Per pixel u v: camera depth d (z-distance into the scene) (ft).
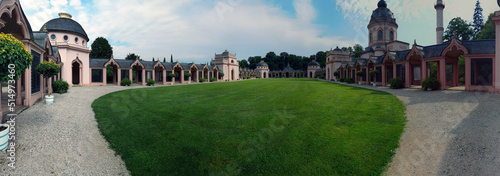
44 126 22.06
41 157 15.97
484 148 16.20
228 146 17.66
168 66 110.52
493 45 39.11
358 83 85.61
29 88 30.37
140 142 18.85
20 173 13.88
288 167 14.79
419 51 51.98
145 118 26.04
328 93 49.44
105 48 130.82
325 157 15.98
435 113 25.96
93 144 18.79
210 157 16.06
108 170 15.03
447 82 54.44
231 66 171.83
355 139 18.92
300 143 18.11
